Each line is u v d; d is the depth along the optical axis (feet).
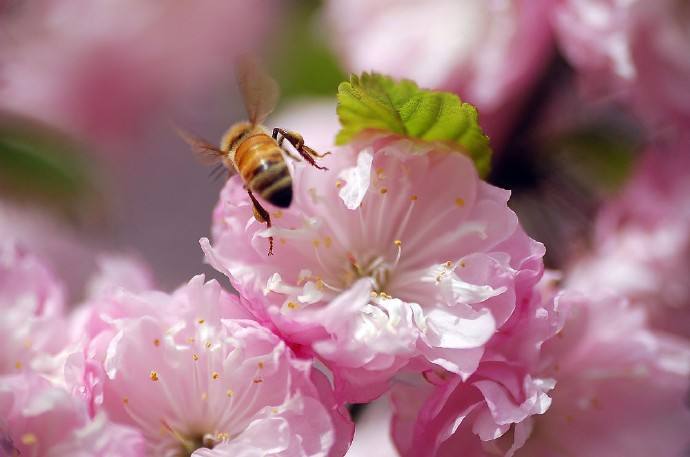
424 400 0.94
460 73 1.11
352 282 0.94
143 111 1.15
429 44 1.12
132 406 0.92
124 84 1.14
